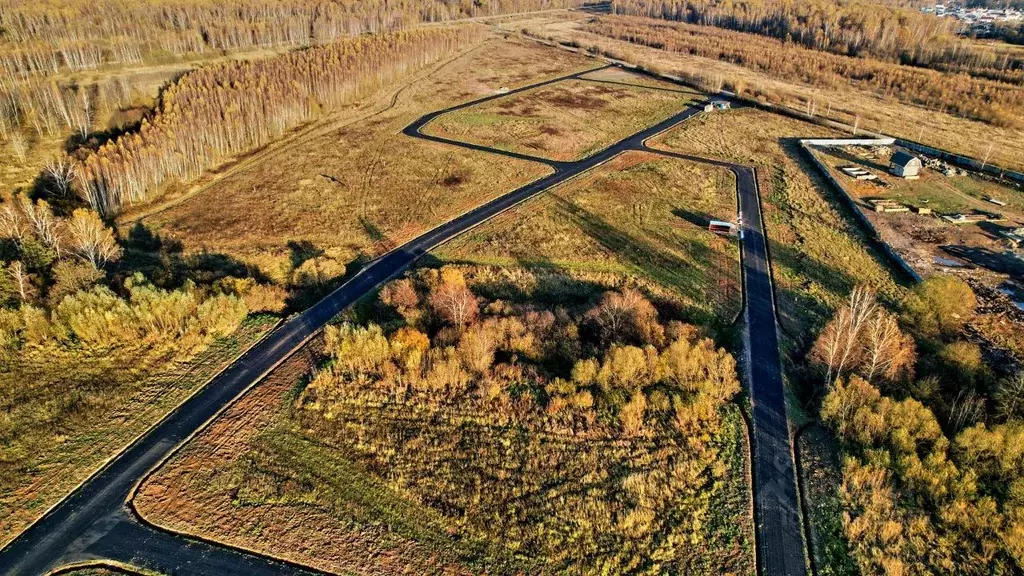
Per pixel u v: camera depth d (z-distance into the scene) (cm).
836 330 6156
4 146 11094
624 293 7469
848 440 5294
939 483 4669
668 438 5434
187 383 6059
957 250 8631
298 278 7975
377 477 5103
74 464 5097
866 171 11562
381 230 9450
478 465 5219
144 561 4372
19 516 4641
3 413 5475
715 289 7862
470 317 6912
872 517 4616
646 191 10812
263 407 5803
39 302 6744
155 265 8312
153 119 11762
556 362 6488
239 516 4734
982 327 6888
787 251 8781
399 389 6003
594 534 4641
